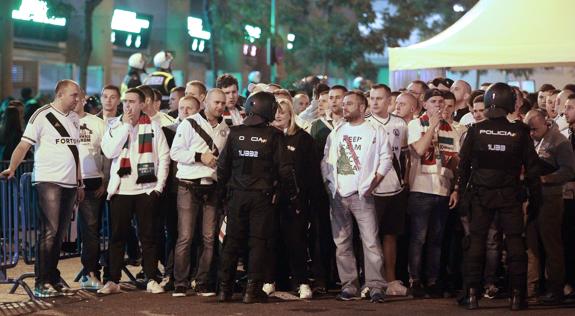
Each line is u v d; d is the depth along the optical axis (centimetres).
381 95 1947
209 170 1922
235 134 1864
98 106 2522
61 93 1903
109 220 2120
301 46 6469
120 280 2158
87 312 1766
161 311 1777
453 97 2009
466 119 2250
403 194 1950
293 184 1841
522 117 2264
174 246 2031
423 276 2019
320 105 2136
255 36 5356
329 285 2080
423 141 1930
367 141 1880
